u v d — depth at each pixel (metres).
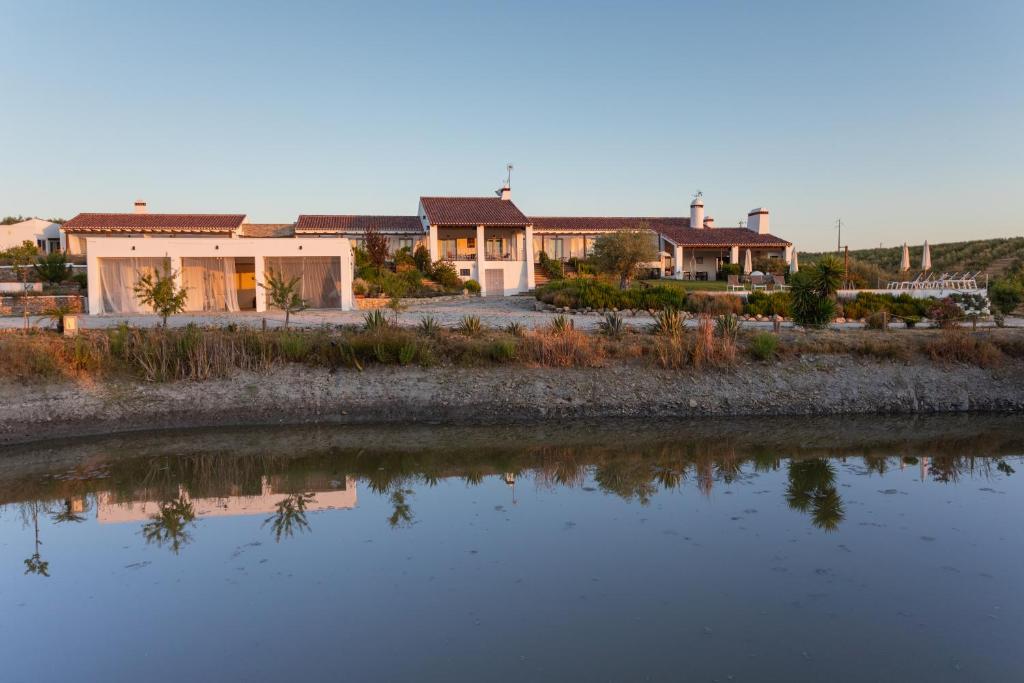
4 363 15.11
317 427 15.24
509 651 5.75
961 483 10.87
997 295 25.69
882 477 11.26
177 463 12.45
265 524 9.10
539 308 28.83
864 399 17.14
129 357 16.34
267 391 16.12
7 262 37.81
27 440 13.84
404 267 37.03
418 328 19.69
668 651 5.73
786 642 5.86
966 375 18.02
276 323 22.33
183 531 8.86
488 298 34.88
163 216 42.03
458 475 11.66
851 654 5.66
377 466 12.30
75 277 32.66
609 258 38.09
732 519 9.07
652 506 9.68
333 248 27.92
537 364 17.73
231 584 7.15
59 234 46.56
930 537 8.36
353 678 5.38
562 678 5.33
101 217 40.75
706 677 5.33
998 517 9.13
